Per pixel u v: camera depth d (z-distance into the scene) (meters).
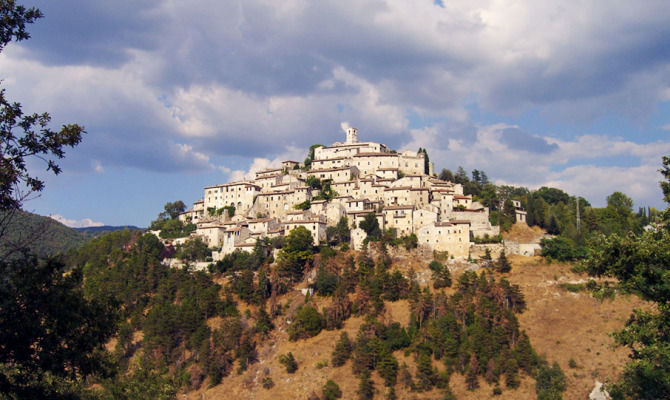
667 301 56.25
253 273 186.75
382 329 151.00
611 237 61.56
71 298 37.38
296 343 156.88
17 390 38.16
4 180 36.81
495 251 191.88
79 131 42.06
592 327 151.00
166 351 153.75
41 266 38.44
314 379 140.75
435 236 196.25
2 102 39.38
